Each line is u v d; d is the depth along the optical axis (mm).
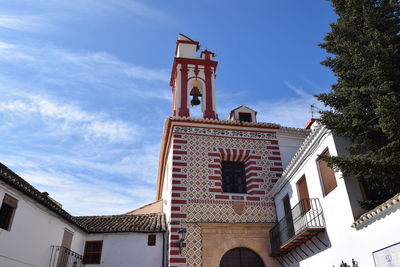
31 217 12875
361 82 10172
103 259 16766
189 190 16766
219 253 15555
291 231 14461
